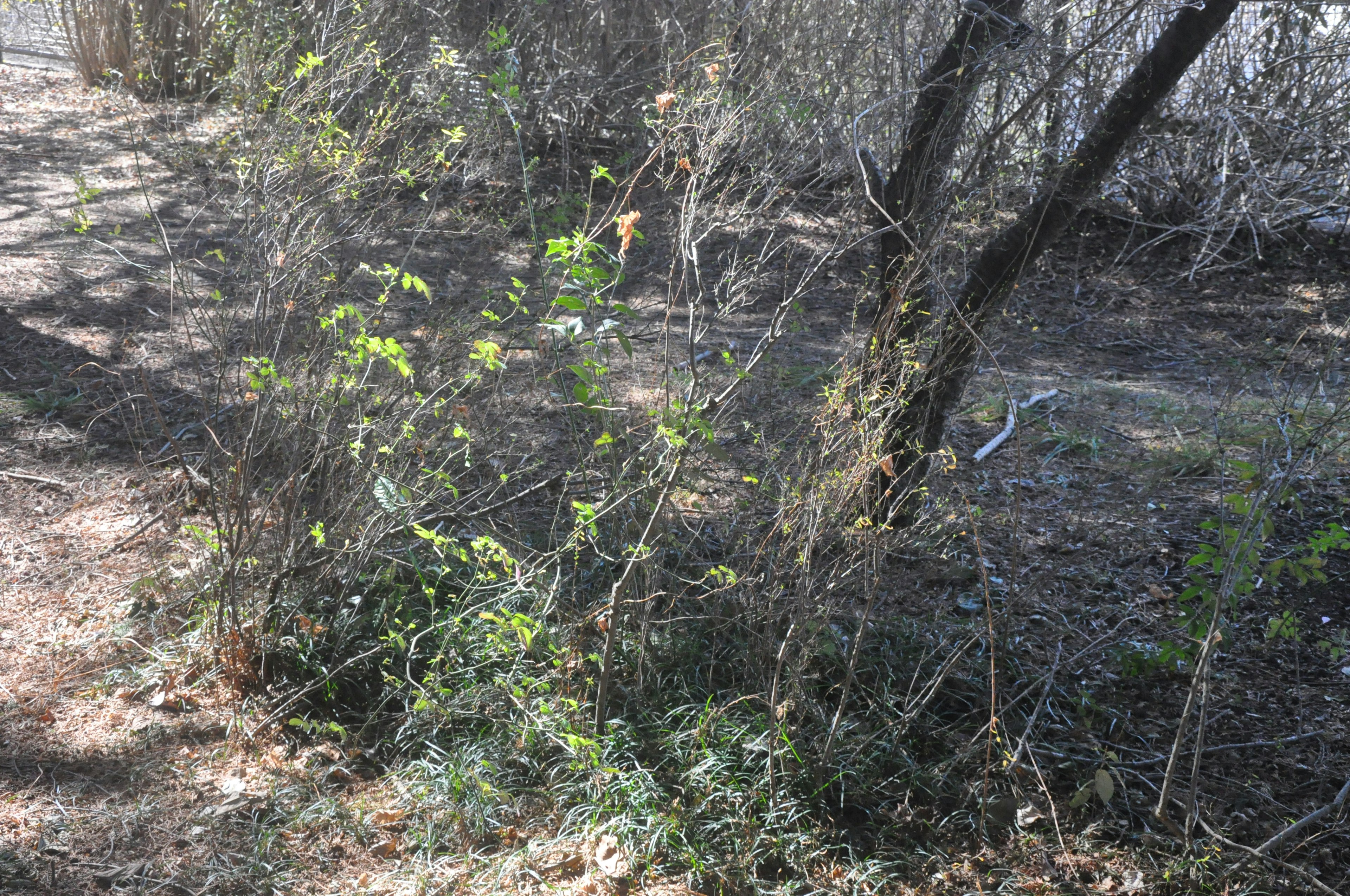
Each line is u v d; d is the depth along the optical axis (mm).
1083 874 3189
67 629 4086
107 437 5531
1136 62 7750
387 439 3957
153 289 7578
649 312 7906
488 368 4113
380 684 3840
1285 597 4535
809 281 3559
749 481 3799
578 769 3391
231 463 4152
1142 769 3600
